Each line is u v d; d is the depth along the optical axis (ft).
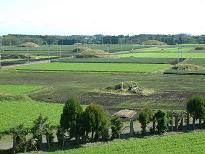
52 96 287.07
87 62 590.96
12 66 524.11
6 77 411.34
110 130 166.20
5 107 230.27
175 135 162.50
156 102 260.62
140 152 136.36
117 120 159.22
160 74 433.07
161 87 331.77
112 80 381.19
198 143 148.05
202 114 174.91
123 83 314.14
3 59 650.02
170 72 440.04
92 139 152.87
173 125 175.94
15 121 191.11
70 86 340.18
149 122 165.48
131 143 148.66
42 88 328.08
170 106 244.83
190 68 477.77
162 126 166.50
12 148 141.28
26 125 182.09
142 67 506.89
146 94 294.46
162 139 154.51
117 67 508.53
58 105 240.73
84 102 261.65
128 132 169.48
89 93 300.81
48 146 146.10
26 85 346.95
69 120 148.56
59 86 341.41
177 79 388.37
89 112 150.20
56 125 177.68
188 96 284.61
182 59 627.87
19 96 263.49
